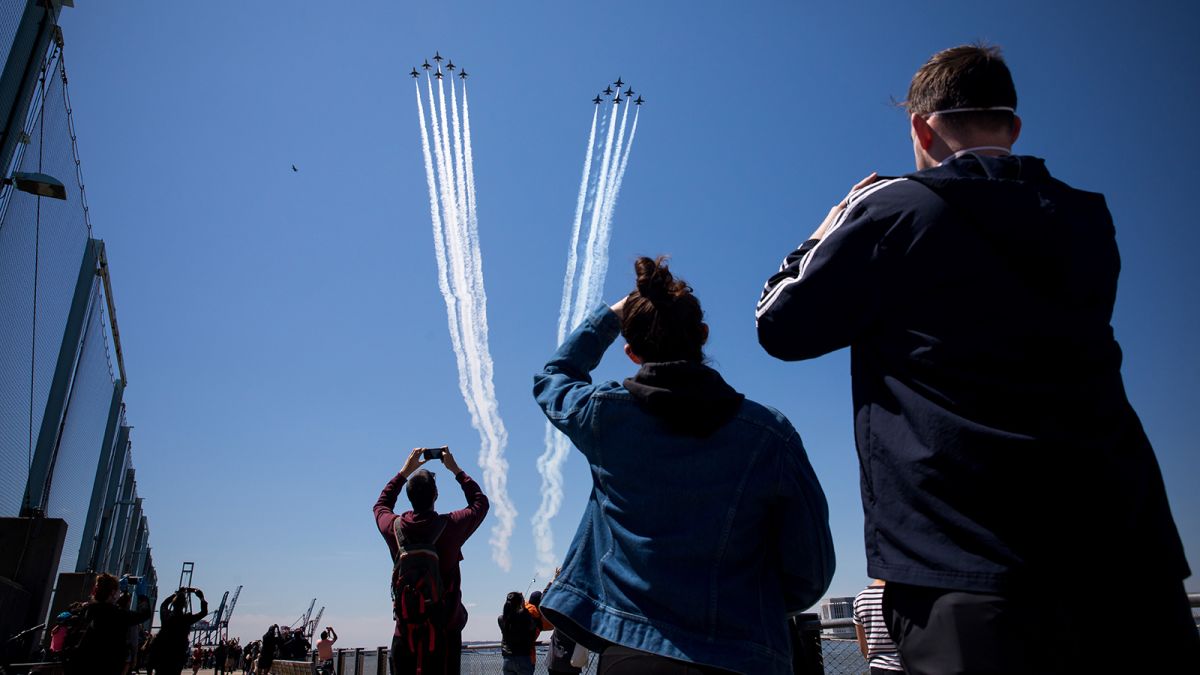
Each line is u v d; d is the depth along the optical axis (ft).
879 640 14.52
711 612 7.04
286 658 75.51
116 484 108.78
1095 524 5.46
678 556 7.23
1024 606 5.34
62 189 44.68
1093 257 6.50
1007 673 5.25
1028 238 6.33
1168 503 6.07
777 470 7.46
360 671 49.49
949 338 6.28
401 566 16.53
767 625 7.18
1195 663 5.37
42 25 47.91
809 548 7.54
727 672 6.84
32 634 50.57
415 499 17.29
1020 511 5.53
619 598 7.48
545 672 35.01
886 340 6.77
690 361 8.00
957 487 5.80
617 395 7.93
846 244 6.94
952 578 5.62
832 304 6.91
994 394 5.93
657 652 6.98
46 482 62.23
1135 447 6.04
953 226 6.54
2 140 45.09
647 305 8.21
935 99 7.61
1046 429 5.71
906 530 6.10
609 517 7.77
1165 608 5.45
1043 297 6.22
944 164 7.04
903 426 6.40
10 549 51.62
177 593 37.60
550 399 8.70
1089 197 7.02
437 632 16.16
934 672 5.62
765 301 7.55
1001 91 7.44
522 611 32.07
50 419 63.72
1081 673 5.17
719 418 7.54
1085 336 6.15
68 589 68.28
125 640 30.63
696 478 7.41
